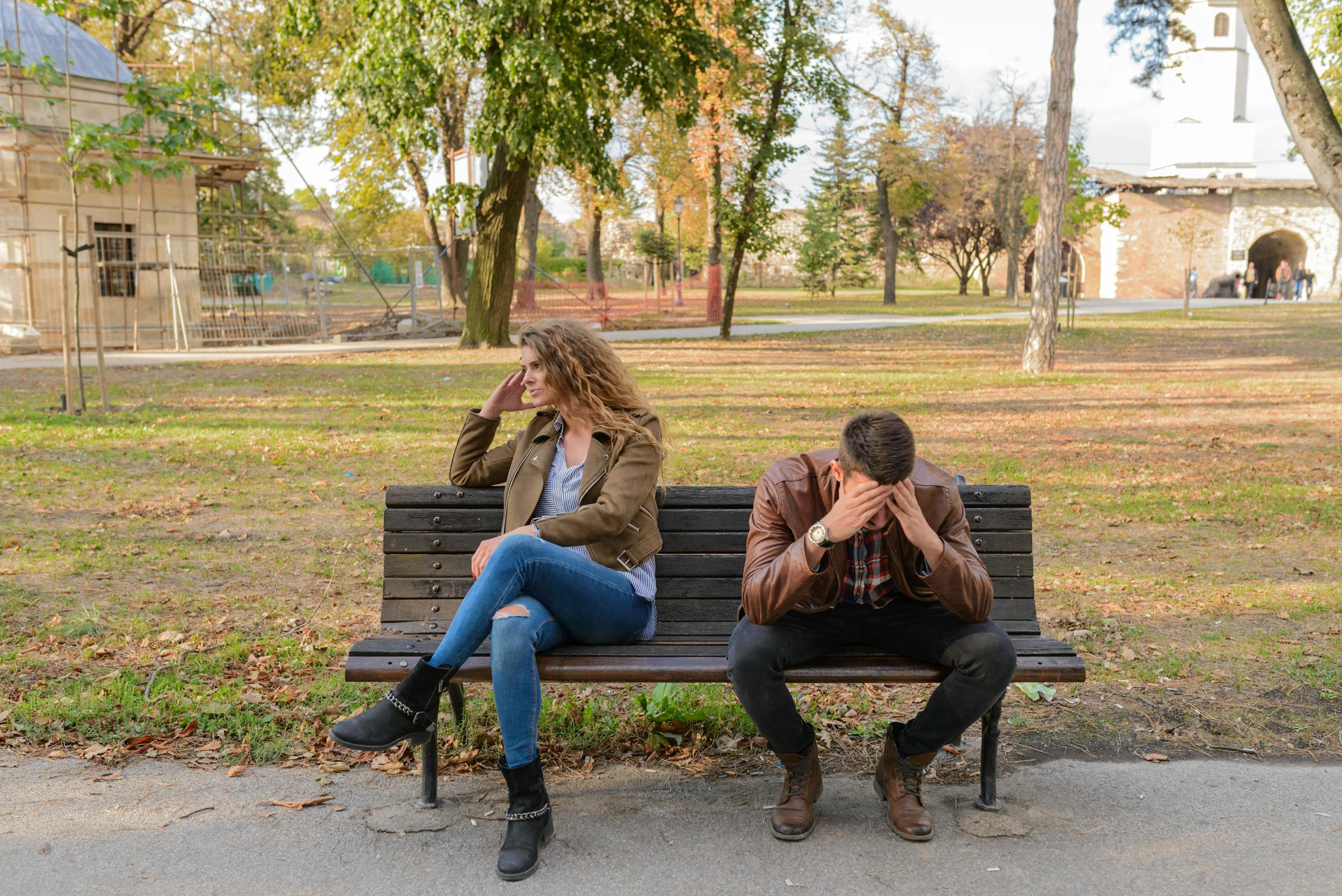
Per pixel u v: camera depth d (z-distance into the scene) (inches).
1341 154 378.3
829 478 121.0
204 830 118.5
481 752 140.9
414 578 136.0
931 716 118.0
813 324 1286.9
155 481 324.8
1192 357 832.9
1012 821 122.6
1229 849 115.6
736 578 136.6
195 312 991.0
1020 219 1953.7
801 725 120.5
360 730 113.7
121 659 172.9
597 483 128.0
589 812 125.0
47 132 862.5
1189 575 233.6
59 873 108.4
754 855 115.0
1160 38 601.9
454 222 1491.1
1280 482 340.5
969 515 134.6
